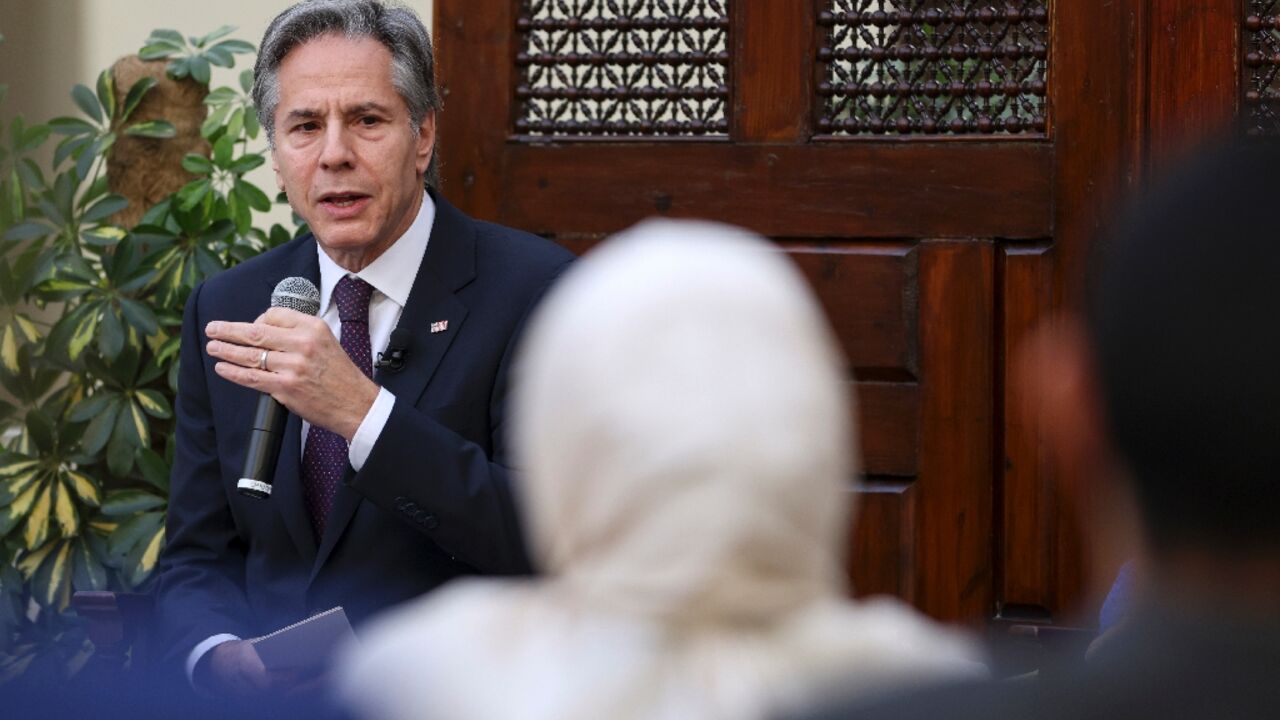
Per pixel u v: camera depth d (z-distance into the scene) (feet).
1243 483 4.64
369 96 13.97
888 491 17.99
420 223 14.58
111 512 20.35
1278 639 4.61
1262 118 17.30
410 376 14.10
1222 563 4.73
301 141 14.12
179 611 14.25
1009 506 17.74
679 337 4.63
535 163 18.79
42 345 21.39
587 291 4.80
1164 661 4.67
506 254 14.69
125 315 19.94
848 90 18.22
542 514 4.82
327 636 13.14
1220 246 4.69
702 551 4.59
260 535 14.37
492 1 18.83
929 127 18.07
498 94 18.85
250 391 14.62
